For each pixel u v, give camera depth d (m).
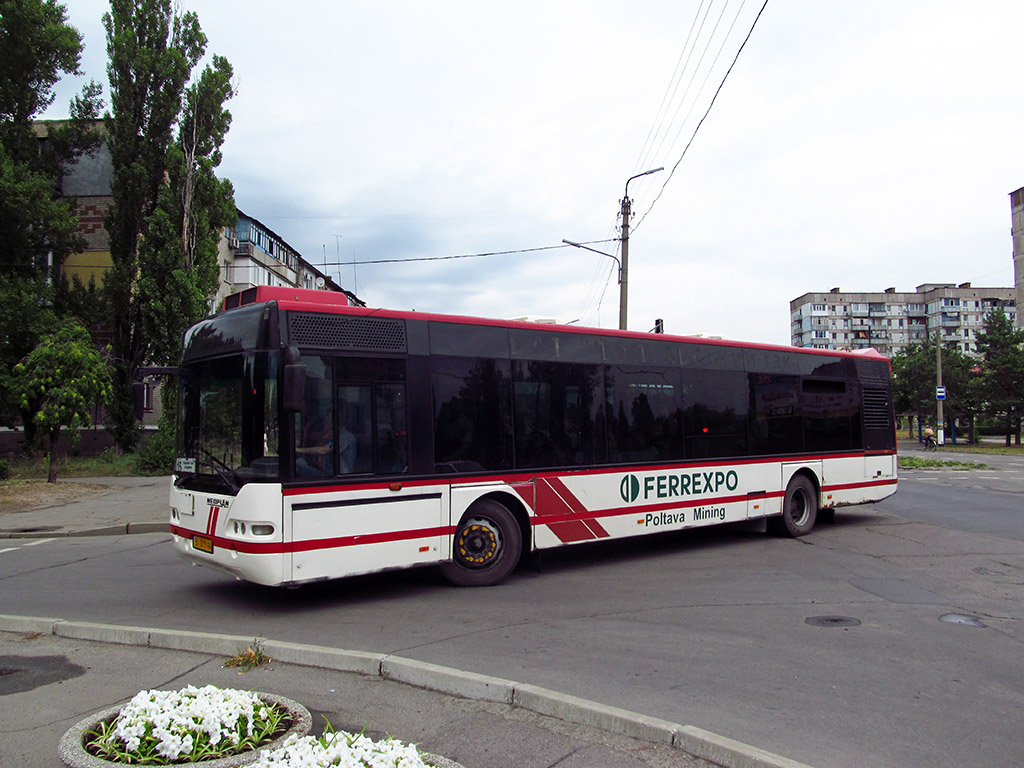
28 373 19.05
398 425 7.39
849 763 3.77
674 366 10.02
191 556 7.27
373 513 7.10
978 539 11.48
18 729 4.11
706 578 8.58
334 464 6.91
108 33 26.50
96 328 27.58
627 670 5.19
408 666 4.86
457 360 7.92
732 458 10.58
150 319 25.36
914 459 31.97
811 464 11.79
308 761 3.03
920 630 6.42
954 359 55.19
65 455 25.06
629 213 22.11
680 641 5.96
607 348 9.32
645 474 9.45
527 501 8.31
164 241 25.42
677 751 3.81
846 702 4.64
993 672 5.31
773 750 3.90
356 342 7.22
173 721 3.50
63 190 29.09
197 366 7.54
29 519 13.78
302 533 6.64
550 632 6.19
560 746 3.87
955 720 4.38
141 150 26.30
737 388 10.83
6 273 23.92
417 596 7.56
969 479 23.03
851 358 12.84
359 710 4.38
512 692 4.46
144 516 13.88
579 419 8.89
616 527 9.10
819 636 6.17
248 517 6.52
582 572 8.91
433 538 7.52
